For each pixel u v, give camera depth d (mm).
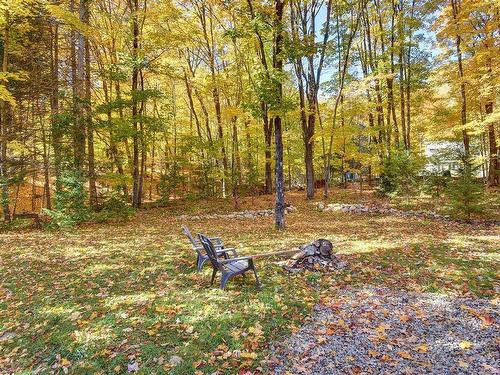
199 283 5738
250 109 10555
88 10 16078
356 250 7734
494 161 19141
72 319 4578
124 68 15750
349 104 18656
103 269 6707
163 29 16531
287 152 23891
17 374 3545
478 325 3957
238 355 3549
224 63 21719
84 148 14406
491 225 11102
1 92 10562
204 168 22594
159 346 3812
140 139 16984
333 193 21469
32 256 7902
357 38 24516
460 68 17703
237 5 11508
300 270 6184
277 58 10203
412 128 24578
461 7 17359
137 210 17672
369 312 4430
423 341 3656
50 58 16281
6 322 4656
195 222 13820
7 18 11766
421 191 18109
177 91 27719
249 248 8172
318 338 3799
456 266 6285
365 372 3145
